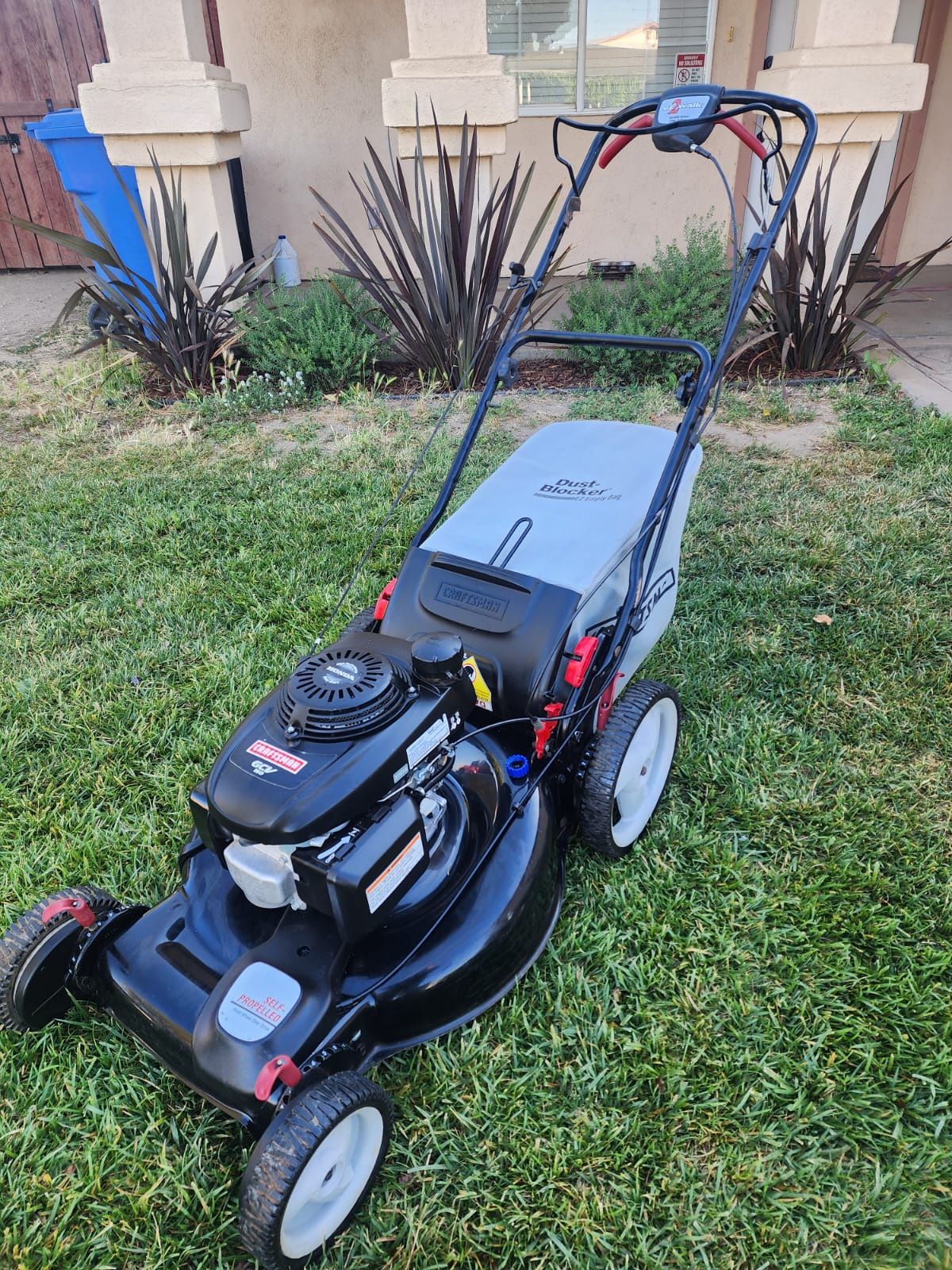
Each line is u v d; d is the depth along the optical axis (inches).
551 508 120.8
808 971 103.7
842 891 112.6
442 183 248.8
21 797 131.2
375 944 90.2
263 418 265.1
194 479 225.8
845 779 129.5
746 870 116.3
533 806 102.0
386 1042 90.6
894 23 255.9
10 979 91.6
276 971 83.1
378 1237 83.7
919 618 161.6
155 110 271.1
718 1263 80.8
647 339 121.1
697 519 197.8
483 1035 99.1
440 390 278.7
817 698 144.7
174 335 274.1
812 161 279.6
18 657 161.9
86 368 303.1
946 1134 89.0
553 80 378.0
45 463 238.7
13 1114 93.2
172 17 262.2
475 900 94.0
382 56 374.3
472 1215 84.7
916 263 262.8
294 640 162.1
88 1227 84.5
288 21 367.2
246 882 84.2
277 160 393.1
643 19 365.4
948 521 190.5
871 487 206.4
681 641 159.0
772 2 358.0
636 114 126.8
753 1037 97.4
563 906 112.7
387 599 121.0
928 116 370.3
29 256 469.1
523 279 127.3
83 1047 98.6
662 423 243.9
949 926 107.5
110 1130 90.9
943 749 133.7
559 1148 88.8
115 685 153.3
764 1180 85.5
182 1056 84.0
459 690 92.0
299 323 281.0
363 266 294.2
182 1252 82.3
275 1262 75.4
